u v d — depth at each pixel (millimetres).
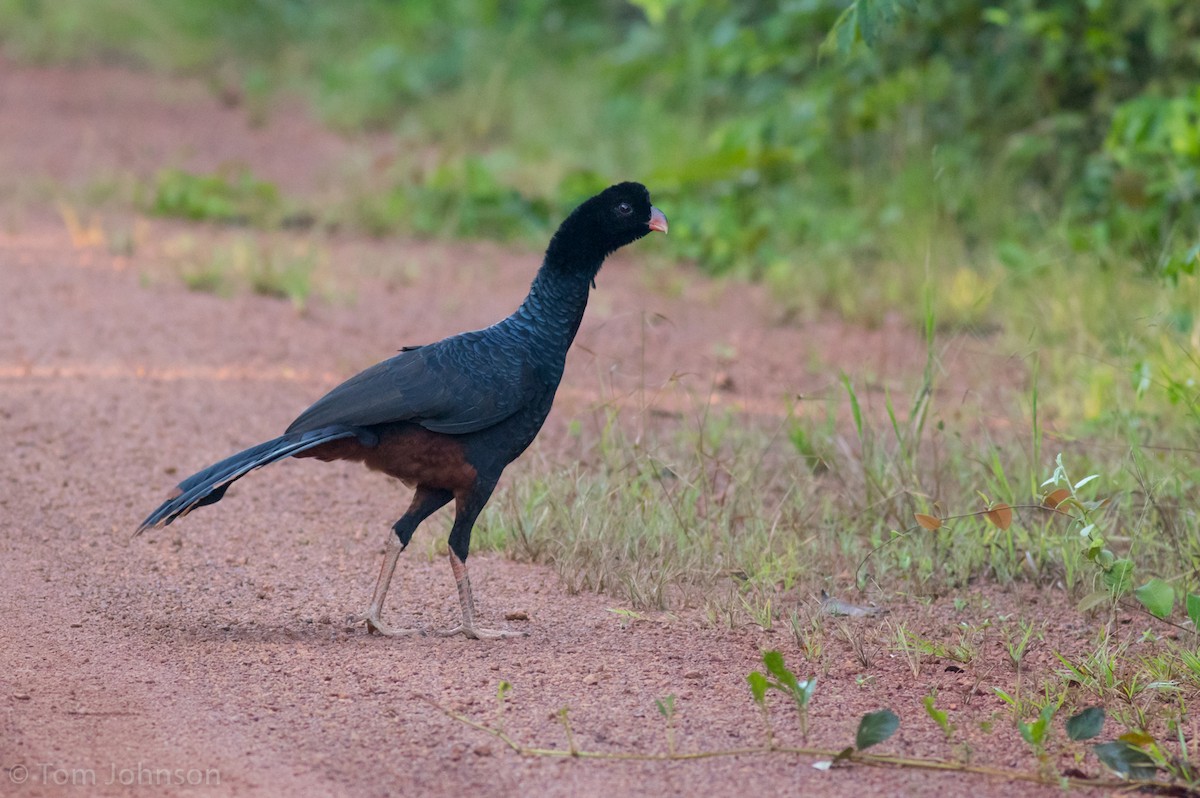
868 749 6879
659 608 9070
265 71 30609
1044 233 17719
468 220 20750
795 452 11734
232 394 13289
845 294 17312
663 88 26000
